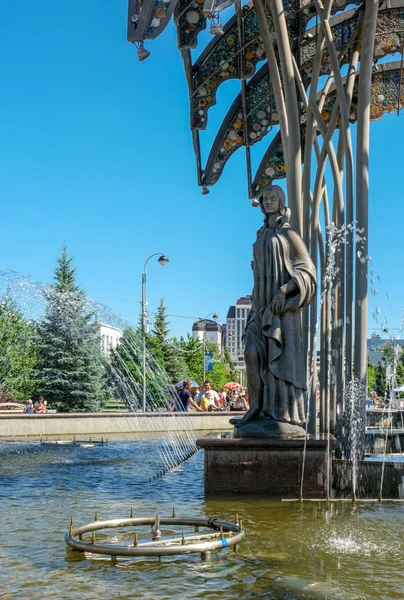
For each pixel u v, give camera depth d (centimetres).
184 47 1480
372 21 1296
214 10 1187
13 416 2462
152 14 1043
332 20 1709
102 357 4059
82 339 3972
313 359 1394
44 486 1120
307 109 1528
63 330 3966
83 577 579
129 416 2644
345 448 1278
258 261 1030
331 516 834
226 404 3388
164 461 1537
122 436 2417
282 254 1015
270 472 991
